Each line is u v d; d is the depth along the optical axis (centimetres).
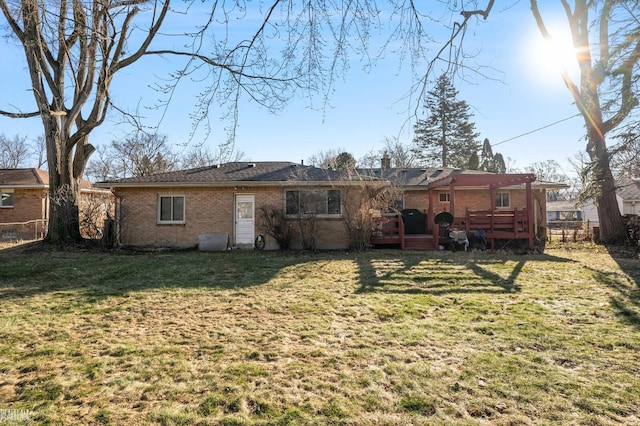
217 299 652
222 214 1455
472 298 650
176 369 368
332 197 1441
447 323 509
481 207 1798
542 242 1612
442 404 298
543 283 780
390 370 361
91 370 366
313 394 316
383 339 450
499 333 466
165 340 452
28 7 570
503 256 1212
